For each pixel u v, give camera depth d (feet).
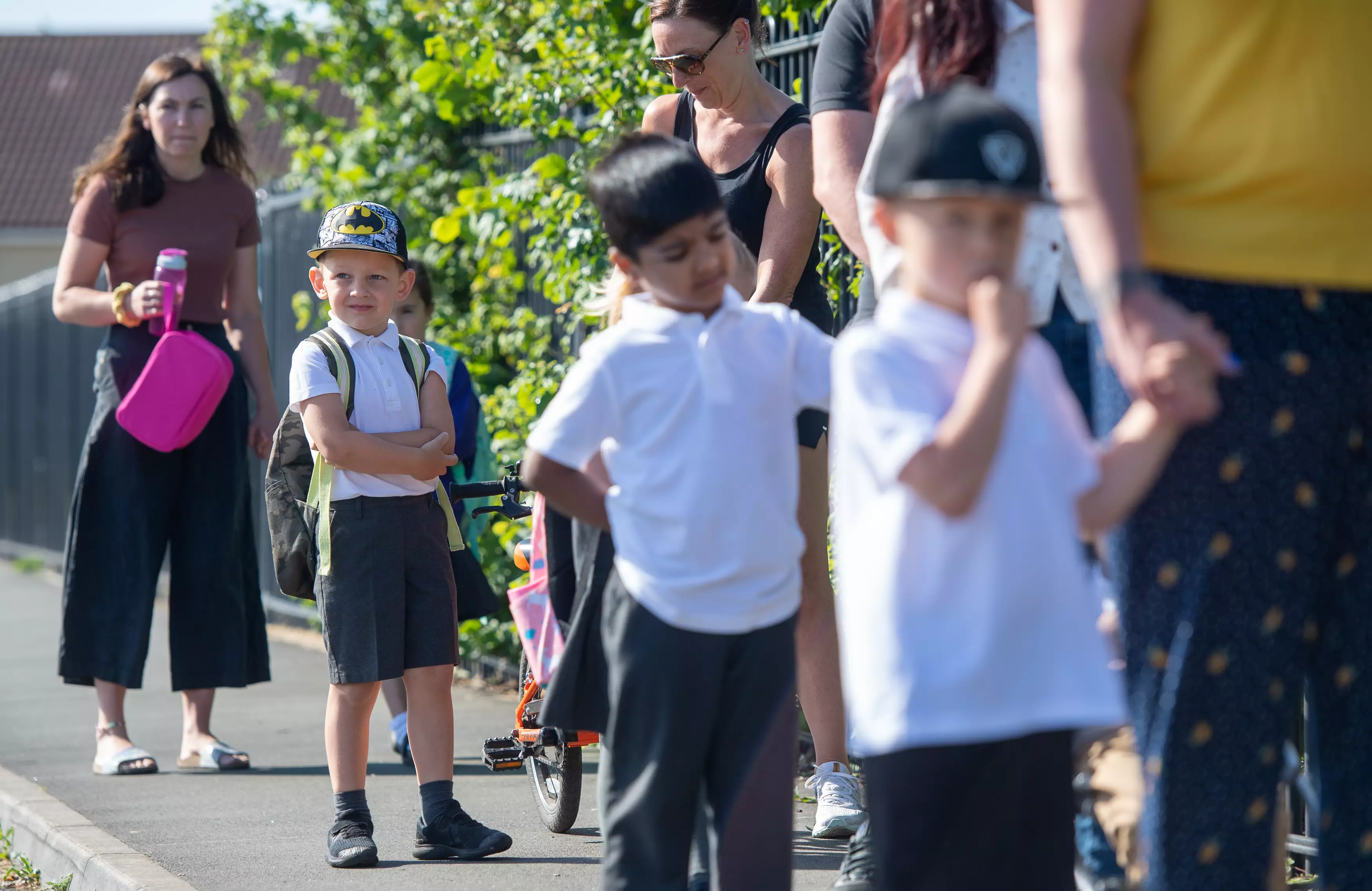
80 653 33.58
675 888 15.93
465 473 31.89
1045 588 12.52
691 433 15.43
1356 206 13.30
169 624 34.24
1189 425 13.25
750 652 15.76
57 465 95.96
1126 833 14.97
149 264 33.73
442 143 51.19
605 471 16.79
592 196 16.31
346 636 24.41
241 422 34.53
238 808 29.58
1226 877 13.61
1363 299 13.60
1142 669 13.74
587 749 33.71
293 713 41.01
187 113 33.55
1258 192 13.26
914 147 12.30
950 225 12.29
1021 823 13.82
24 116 206.80
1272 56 13.20
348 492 24.50
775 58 34.63
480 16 43.34
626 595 15.85
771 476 15.76
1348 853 14.17
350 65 60.39
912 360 12.73
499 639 43.34
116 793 31.27
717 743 15.99
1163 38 13.46
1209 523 13.44
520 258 46.19
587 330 38.47
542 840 26.27
